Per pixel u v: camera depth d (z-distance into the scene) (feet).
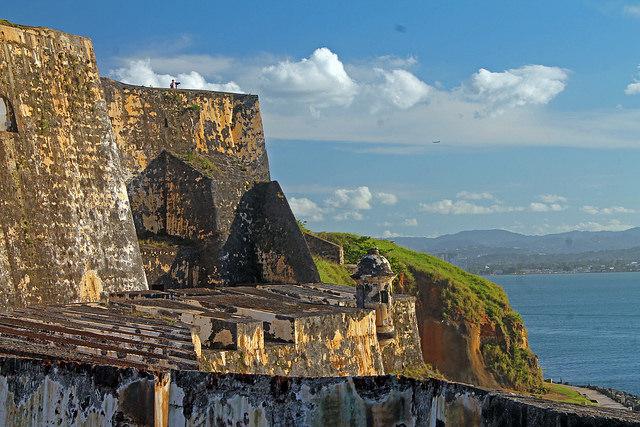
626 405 231.09
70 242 111.75
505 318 231.91
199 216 142.10
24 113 110.01
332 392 38.99
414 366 156.15
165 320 89.15
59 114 114.93
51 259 108.27
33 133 110.52
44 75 114.11
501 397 33.65
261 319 100.94
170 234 144.66
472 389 34.83
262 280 146.00
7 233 103.19
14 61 110.42
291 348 97.71
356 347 110.63
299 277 143.64
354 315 110.73
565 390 241.14
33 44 113.60
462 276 240.94
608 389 261.44
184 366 61.82
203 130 157.69
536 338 516.32
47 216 109.40
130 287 119.85
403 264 227.20
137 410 43.96
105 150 120.98
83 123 118.21
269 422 40.11
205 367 81.76
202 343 90.74
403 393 37.76
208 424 41.70
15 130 109.09
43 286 106.01
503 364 225.76
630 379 339.36
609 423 30.27
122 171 132.98
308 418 39.27
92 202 116.88
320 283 144.56
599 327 587.68
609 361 398.42
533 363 230.68
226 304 105.70
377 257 119.55
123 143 145.69
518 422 32.73
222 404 41.39
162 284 130.93
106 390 45.16
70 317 83.35
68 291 109.40
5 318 78.13
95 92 121.29
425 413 36.76
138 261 123.13
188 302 104.17
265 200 148.97
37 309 91.56
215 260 139.85
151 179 146.51
